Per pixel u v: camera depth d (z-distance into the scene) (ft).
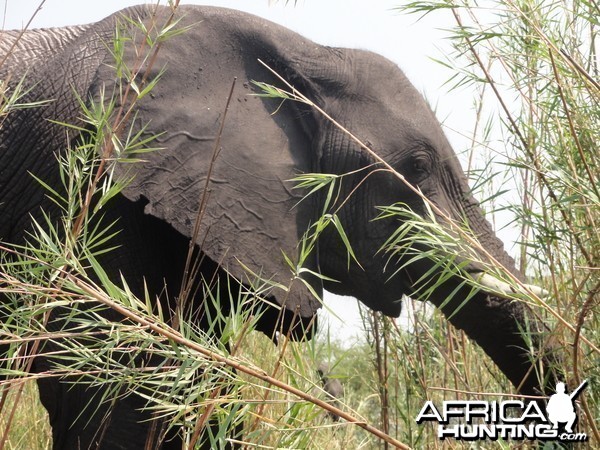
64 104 18.84
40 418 24.34
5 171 18.86
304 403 13.14
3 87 16.83
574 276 16.83
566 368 18.01
